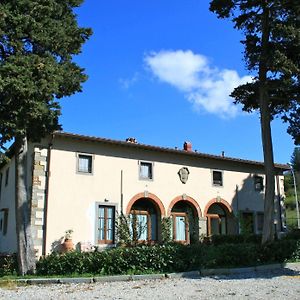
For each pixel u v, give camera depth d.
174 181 24.47
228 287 10.98
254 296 9.54
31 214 19.55
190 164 25.45
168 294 10.04
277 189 29.05
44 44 14.55
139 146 23.02
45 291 11.12
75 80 15.55
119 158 22.70
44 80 13.53
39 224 19.64
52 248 19.67
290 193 66.81
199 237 23.62
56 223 20.06
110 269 13.80
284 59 15.91
